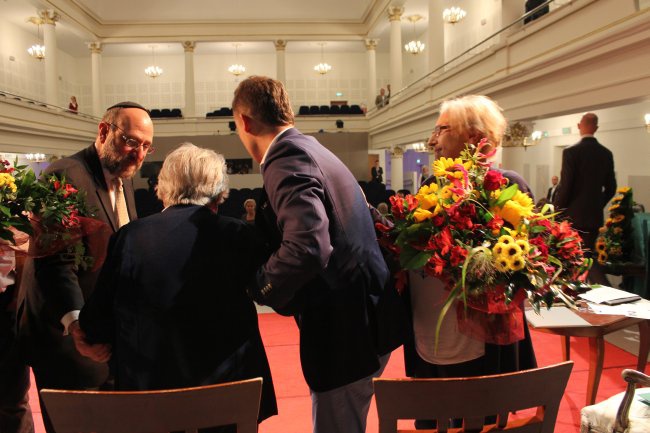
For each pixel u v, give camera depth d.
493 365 1.52
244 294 1.44
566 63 4.61
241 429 1.18
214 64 20.67
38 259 1.74
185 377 1.32
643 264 3.90
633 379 1.36
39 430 2.52
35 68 17.23
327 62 20.88
